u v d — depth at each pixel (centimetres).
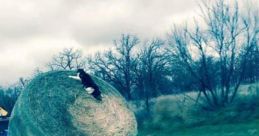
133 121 1491
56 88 1395
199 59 4756
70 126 1351
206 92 4650
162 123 4016
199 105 4216
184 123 3831
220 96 4434
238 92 4228
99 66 6350
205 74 4566
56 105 1354
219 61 4691
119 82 6075
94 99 1447
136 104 4784
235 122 3416
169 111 4225
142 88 5688
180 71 4897
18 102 1312
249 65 4569
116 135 1428
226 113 3797
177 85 4934
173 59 4988
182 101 4281
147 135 3584
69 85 1428
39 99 1333
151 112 4372
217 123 3544
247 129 2712
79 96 1423
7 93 6525
